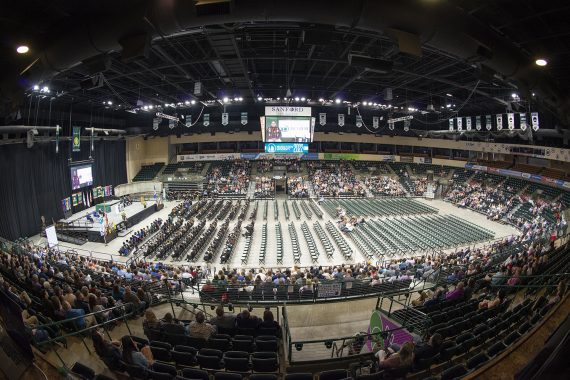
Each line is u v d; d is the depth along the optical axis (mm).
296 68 23281
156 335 7742
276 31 14852
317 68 23078
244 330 8203
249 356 6840
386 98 23891
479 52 8445
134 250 25281
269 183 45719
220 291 12695
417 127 45844
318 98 31469
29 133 24562
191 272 18125
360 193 43812
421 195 44812
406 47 7164
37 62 8883
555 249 15008
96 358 6766
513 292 10461
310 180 47688
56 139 28000
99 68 8688
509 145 37000
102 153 38531
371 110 41594
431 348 6320
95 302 8281
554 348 3891
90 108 34312
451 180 46969
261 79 26125
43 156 28672
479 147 41531
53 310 8070
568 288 8672
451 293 10117
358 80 24547
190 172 48094
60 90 24312
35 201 27516
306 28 8859
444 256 20750
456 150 49594
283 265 23125
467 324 7961
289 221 33188
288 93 23438
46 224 28828
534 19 11461
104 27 7570
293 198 43031
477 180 44062
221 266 22750
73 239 26766
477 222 33719
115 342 6723
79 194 34156
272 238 28281
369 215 35562
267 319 8328
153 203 38406
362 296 11875
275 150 34219
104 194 38625
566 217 27312
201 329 7574
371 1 6734
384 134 46094
